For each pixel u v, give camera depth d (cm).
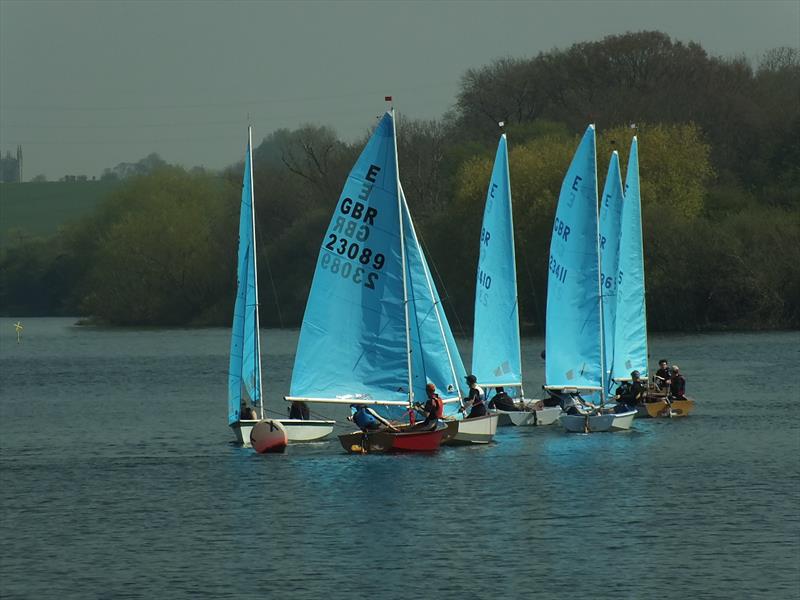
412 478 19038
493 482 18675
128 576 13912
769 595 12912
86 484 19412
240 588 13425
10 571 14188
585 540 15138
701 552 14500
